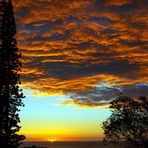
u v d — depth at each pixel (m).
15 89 34.25
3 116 33.28
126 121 30.27
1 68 34.09
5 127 33.34
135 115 30.45
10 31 35.44
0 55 34.56
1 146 32.97
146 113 30.31
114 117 31.08
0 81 33.59
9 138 33.34
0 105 33.31
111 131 30.86
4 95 33.62
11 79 34.25
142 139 29.95
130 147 30.27
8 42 35.03
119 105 31.12
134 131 30.09
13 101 34.06
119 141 30.70
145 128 30.11
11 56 34.88
